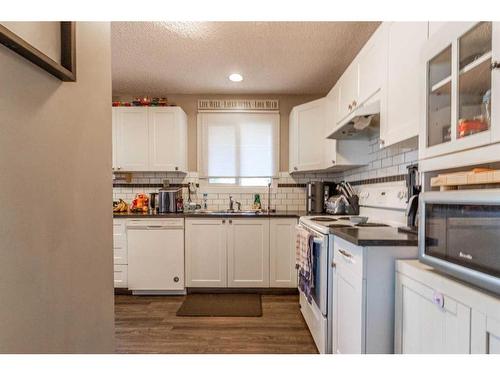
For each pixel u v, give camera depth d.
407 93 1.41
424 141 1.16
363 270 1.27
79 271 0.84
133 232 2.97
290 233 3.00
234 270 3.01
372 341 1.27
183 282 2.98
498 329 0.72
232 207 3.52
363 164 2.68
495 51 0.80
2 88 0.54
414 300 1.09
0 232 0.54
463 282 0.88
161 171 3.35
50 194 0.70
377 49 1.79
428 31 1.24
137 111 3.22
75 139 0.82
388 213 2.21
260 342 2.05
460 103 0.96
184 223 2.99
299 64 2.65
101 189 0.97
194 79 3.02
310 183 3.13
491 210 0.76
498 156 0.80
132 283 2.97
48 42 0.68
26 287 0.62
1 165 0.54
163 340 2.08
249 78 2.99
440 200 0.95
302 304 2.44
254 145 3.52
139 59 2.56
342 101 2.49
